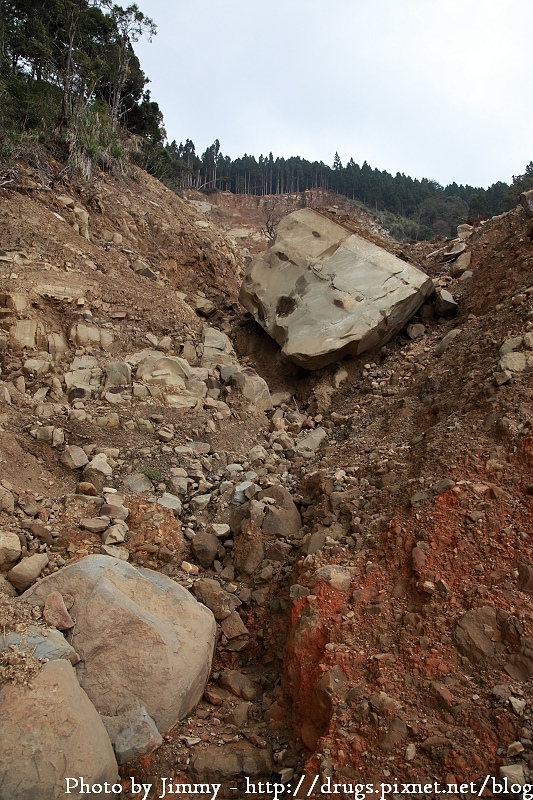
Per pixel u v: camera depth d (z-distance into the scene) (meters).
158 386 7.27
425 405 6.39
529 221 8.88
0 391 6.42
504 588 3.63
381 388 7.70
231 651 4.46
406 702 3.28
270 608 4.68
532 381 5.16
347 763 3.12
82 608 3.81
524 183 23.73
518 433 4.64
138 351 8.02
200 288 12.04
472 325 7.67
